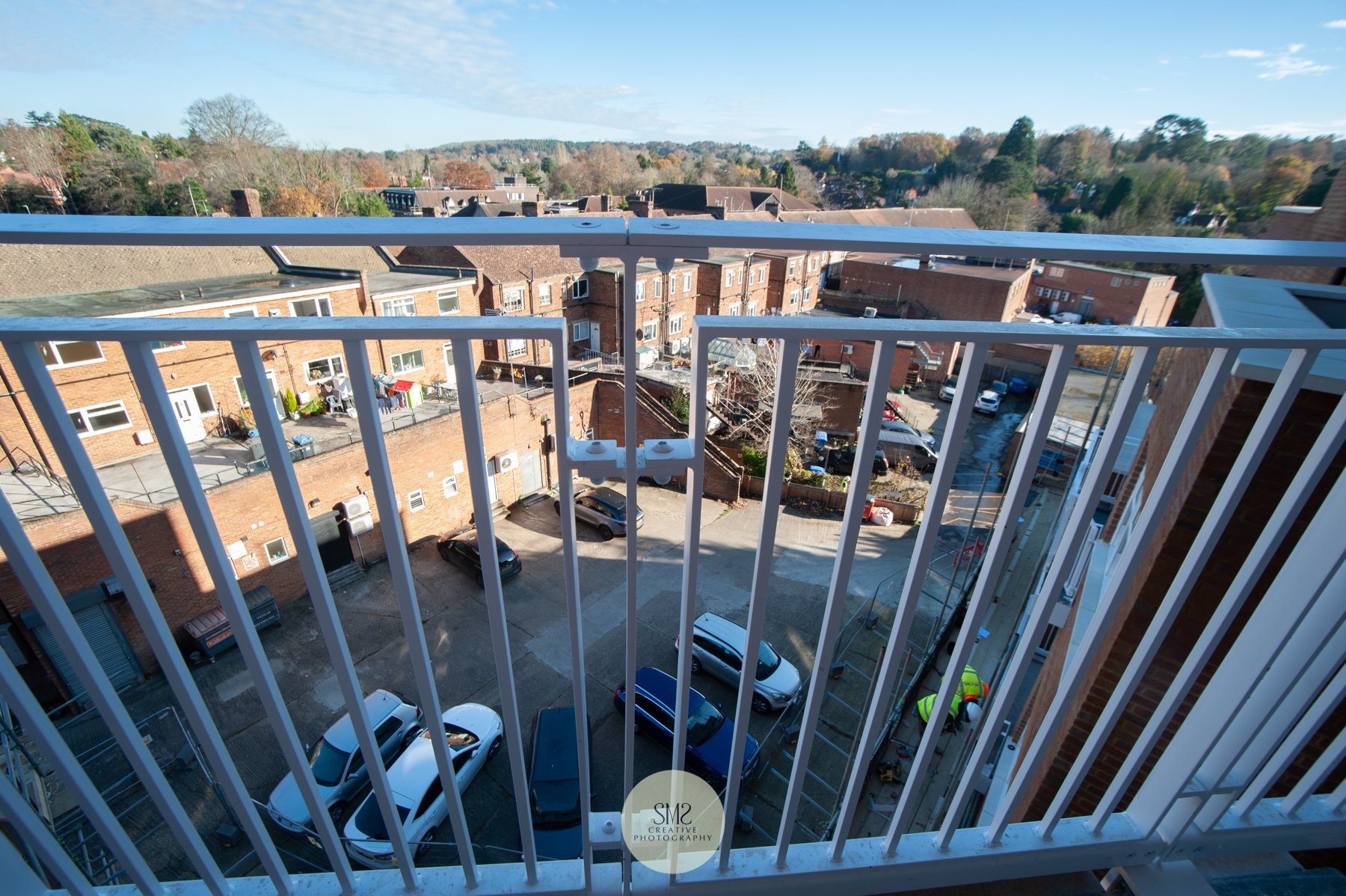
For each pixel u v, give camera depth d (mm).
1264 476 2385
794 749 9656
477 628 12305
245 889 1409
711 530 16328
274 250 18656
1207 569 2605
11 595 9000
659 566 14711
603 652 11680
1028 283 34062
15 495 9852
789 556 15359
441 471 14555
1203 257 929
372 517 13461
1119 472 10930
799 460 18891
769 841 8312
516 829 8133
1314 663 1421
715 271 26906
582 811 1384
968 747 8383
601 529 15812
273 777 9086
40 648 9344
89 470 958
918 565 1234
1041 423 1086
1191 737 1509
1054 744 3494
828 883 1557
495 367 19203
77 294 14672
